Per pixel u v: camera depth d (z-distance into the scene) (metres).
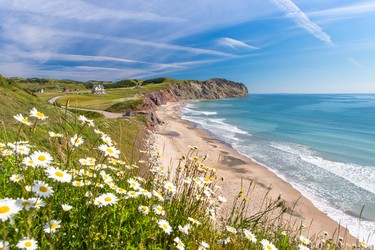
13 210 1.86
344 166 36.81
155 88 194.25
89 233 2.60
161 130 60.19
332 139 58.88
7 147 4.45
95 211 2.93
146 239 3.23
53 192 2.48
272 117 104.25
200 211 4.71
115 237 2.88
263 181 29.08
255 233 4.84
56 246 2.41
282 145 51.25
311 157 41.69
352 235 18.31
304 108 152.00
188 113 117.50
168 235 3.49
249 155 41.84
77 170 3.85
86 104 86.69
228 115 111.06
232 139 56.28
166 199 4.34
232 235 4.12
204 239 3.78
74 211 3.00
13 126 7.09
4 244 1.78
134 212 3.56
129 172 5.50
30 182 3.04
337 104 189.88
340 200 24.80
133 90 172.12
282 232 5.36
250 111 131.88
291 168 35.12
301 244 5.06
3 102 21.28
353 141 56.88
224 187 24.69
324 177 31.69
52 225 2.43
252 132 67.00
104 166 4.07
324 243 6.40
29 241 1.98
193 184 5.04
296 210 21.80
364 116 107.25
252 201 21.06
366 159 41.31
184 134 58.16
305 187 28.06
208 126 75.69
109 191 4.11
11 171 3.60
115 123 35.59
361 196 25.86
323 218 20.84
